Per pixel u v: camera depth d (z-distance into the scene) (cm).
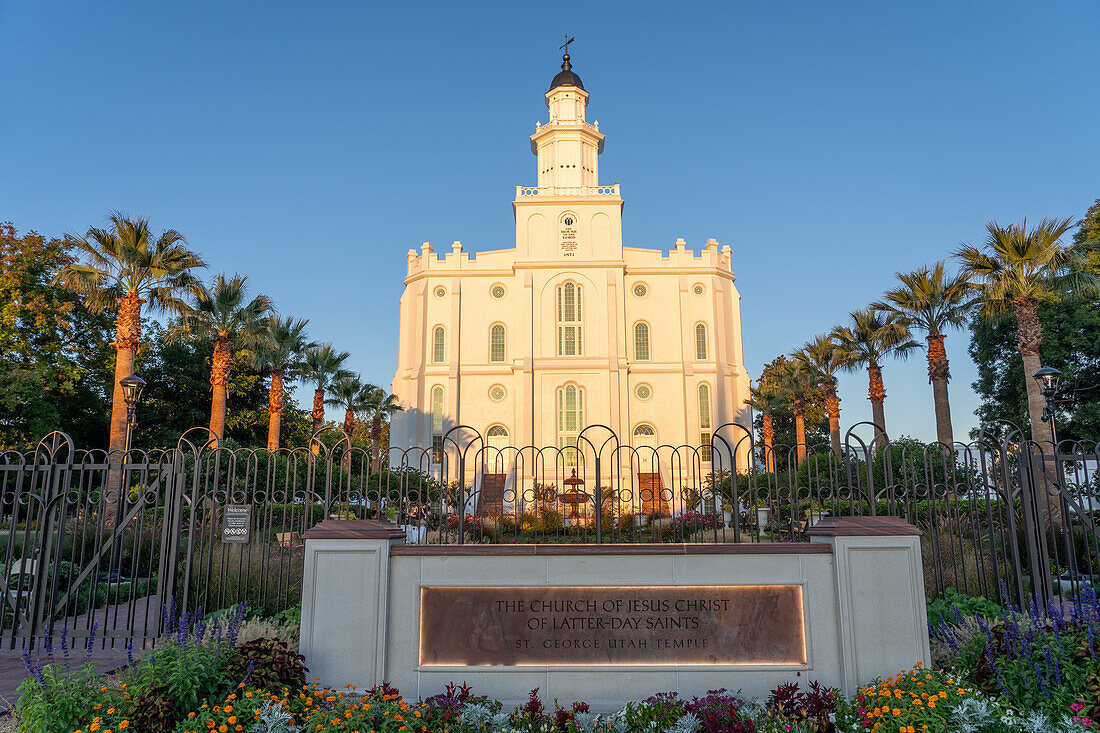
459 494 700
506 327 5172
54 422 2972
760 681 604
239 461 1842
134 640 899
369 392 4075
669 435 4947
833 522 638
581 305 5106
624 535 857
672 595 622
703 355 5116
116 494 844
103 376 3400
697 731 516
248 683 533
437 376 5053
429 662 616
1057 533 1310
